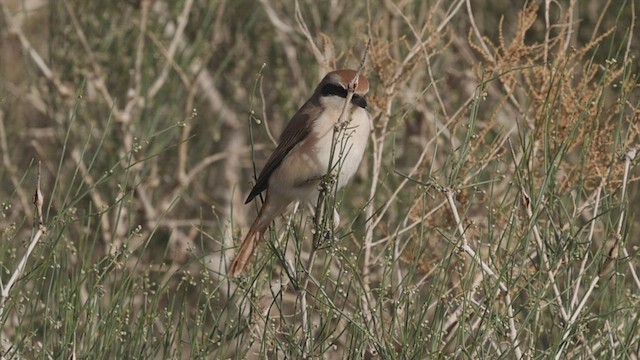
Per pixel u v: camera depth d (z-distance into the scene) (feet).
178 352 32.07
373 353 31.71
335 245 31.81
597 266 31.94
